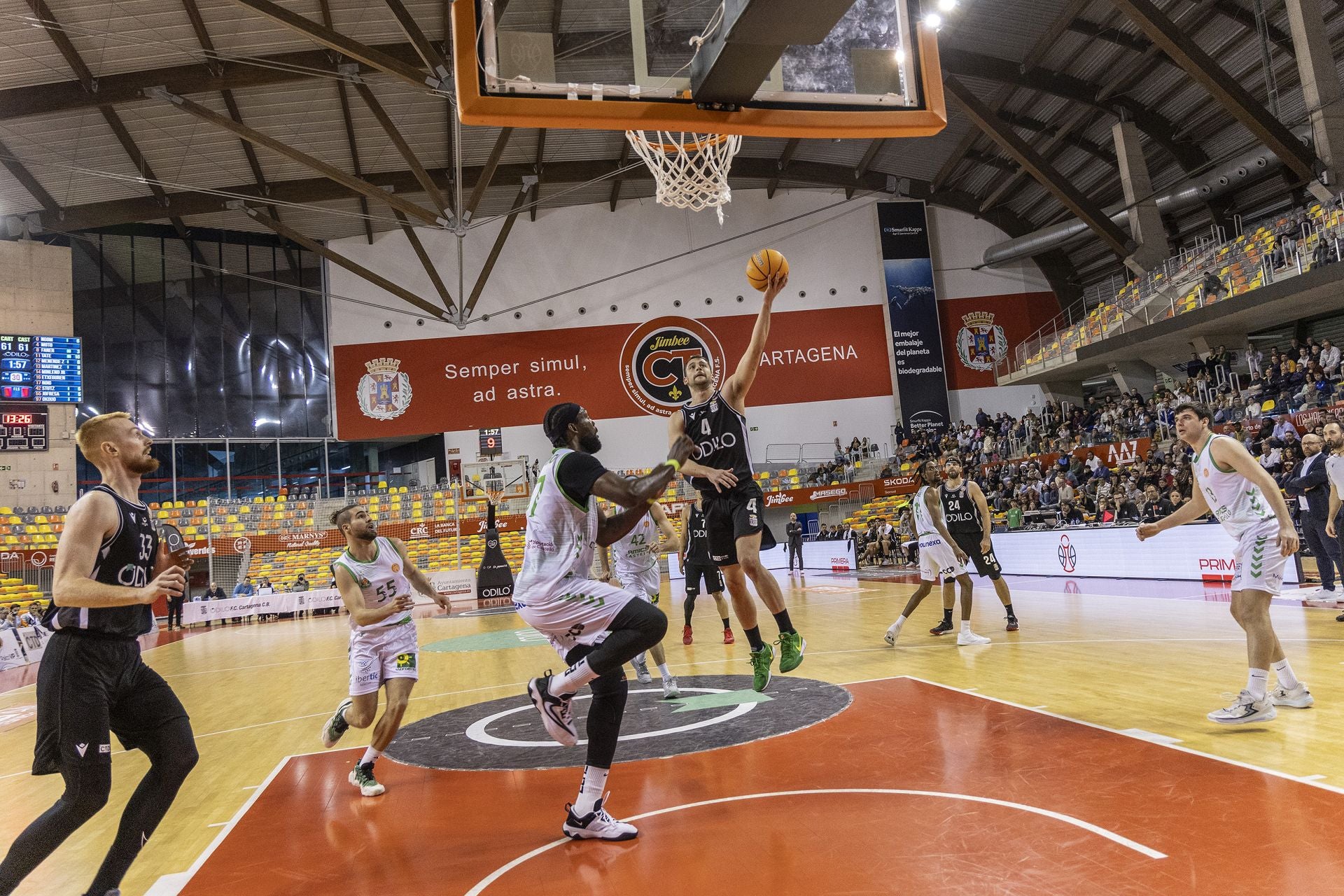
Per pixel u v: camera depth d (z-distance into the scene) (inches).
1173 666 214.5
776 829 112.9
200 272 1056.2
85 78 693.9
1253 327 800.9
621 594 119.3
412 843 121.4
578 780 149.7
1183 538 479.2
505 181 983.6
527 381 1088.8
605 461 1076.5
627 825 115.6
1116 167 1021.2
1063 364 977.5
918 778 130.6
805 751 153.6
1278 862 89.4
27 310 909.8
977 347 1131.9
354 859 116.0
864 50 178.5
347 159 916.0
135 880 114.7
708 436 164.1
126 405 1009.5
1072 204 927.7
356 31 724.7
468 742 190.7
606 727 118.3
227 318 1062.4
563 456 122.4
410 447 1196.5
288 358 1078.4
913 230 1125.7
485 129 892.6
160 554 112.0
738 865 100.6
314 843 124.9
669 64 168.7
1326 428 294.0
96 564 101.3
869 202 1136.2
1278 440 569.6
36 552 808.3
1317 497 330.3
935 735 157.8
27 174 823.7
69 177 846.5
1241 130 899.4
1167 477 602.9
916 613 396.2
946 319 1136.8
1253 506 154.9
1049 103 966.4
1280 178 881.5
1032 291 1151.6
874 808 118.1
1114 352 892.0
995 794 120.0
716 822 118.0
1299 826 99.2
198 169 878.4
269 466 1075.9
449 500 1031.0
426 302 1043.3
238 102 793.6
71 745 96.3
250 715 260.1
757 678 159.3
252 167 891.4
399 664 161.0
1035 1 803.4
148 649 577.0
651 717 199.2
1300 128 832.3
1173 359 912.3
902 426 1080.8
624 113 166.2
